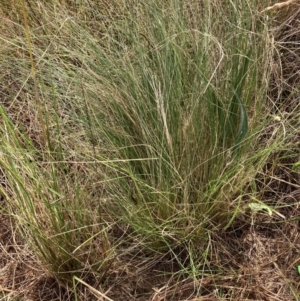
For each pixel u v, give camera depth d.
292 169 0.78
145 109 0.75
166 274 0.74
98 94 0.79
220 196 0.73
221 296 0.71
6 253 0.78
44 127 0.74
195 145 0.73
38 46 0.91
